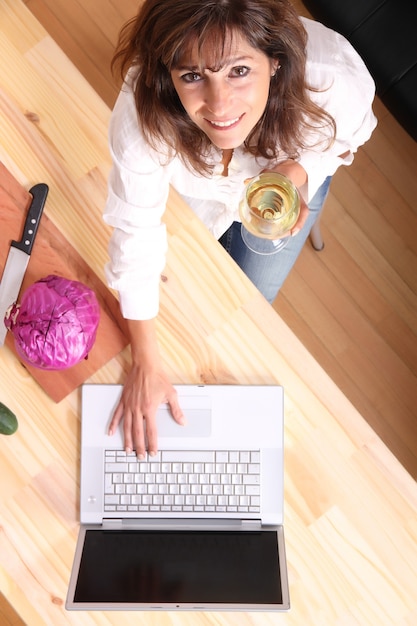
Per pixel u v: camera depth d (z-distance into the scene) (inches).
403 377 87.7
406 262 89.3
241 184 52.2
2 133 54.7
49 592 53.3
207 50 34.9
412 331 88.4
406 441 86.8
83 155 54.7
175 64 36.3
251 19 34.5
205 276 54.6
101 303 54.4
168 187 52.3
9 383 54.4
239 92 38.4
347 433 54.2
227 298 54.6
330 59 46.7
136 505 53.2
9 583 53.4
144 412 53.1
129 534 52.3
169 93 41.0
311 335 88.3
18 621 84.6
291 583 53.8
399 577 53.7
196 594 47.6
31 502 53.9
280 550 50.5
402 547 53.8
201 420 53.6
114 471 53.3
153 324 52.6
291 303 88.7
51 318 48.1
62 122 54.7
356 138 52.2
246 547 51.4
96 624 53.0
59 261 54.4
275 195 44.2
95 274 54.6
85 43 83.4
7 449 54.2
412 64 68.8
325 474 54.1
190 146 45.3
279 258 66.1
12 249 54.1
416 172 89.9
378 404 87.4
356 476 54.1
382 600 53.6
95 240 54.7
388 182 89.8
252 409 53.7
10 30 54.9
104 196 54.7
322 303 88.7
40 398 54.4
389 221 89.6
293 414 54.3
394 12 69.2
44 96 54.7
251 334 54.5
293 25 37.3
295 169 50.0
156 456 53.4
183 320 54.6
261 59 37.5
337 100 47.9
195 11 33.2
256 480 53.4
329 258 89.2
